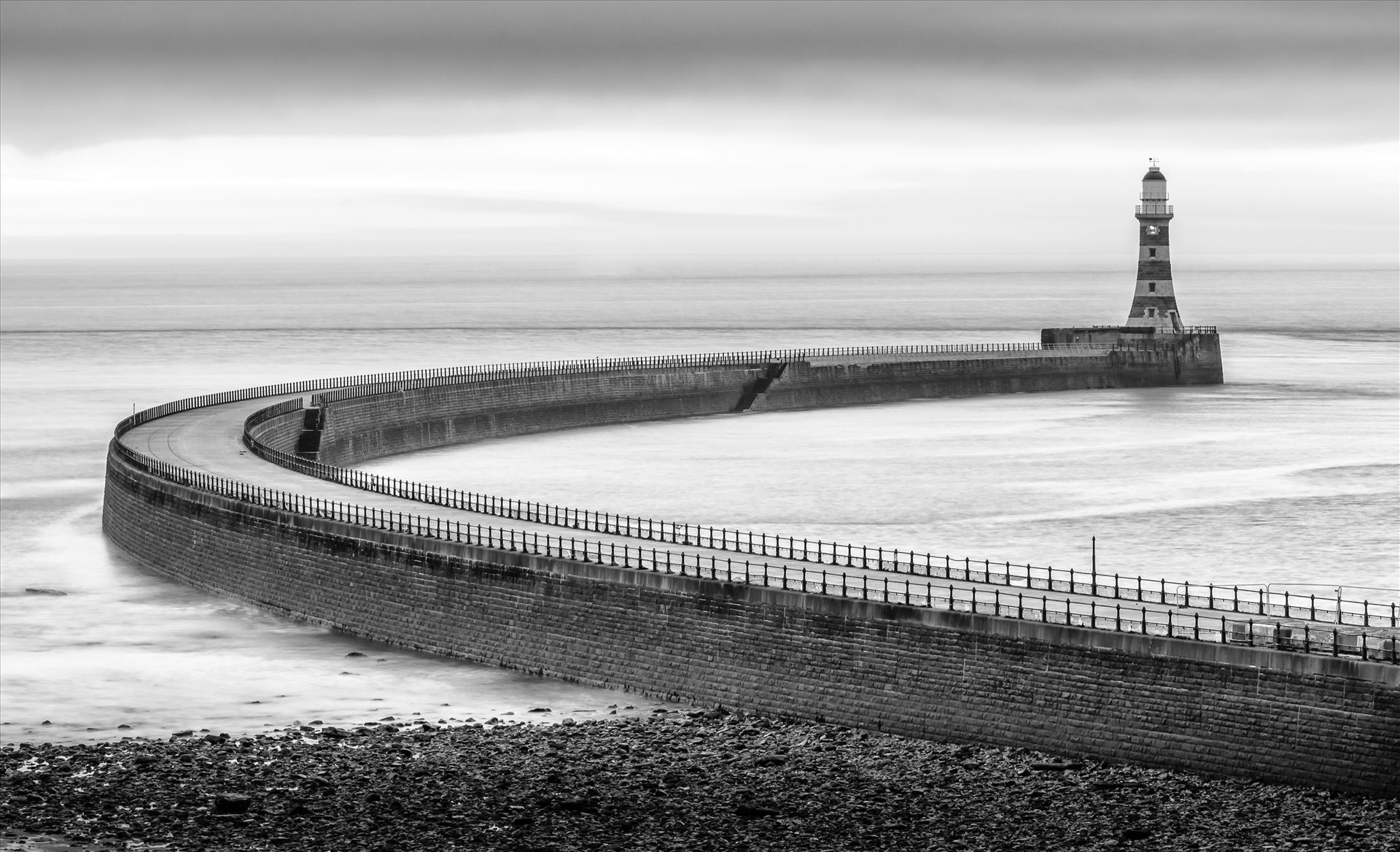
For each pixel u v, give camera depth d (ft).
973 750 241.55
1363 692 213.25
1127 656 231.71
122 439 473.67
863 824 214.90
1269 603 287.28
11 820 216.95
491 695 281.95
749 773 234.79
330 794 227.20
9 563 394.73
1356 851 199.11
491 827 214.48
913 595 259.19
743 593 268.41
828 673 258.57
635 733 256.11
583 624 289.33
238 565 359.05
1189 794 219.41
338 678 294.25
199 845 208.64
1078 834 209.15
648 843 209.26
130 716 271.49
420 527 328.49
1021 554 386.93
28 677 294.05
